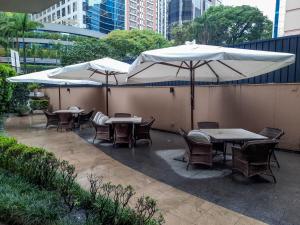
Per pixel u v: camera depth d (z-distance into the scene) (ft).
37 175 11.59
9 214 9.20
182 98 29.07
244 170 14.12
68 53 108.58
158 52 14.67
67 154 19.77
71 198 9.90
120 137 22.16
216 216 10.36
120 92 37.50
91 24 262.67
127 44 144.05
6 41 113.09
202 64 17.99
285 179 14.49
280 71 21.79
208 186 13.50
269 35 138.41
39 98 52.47
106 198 9.68
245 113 23.79
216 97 26.11
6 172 12.85
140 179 14.51
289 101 20.77
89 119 32.71
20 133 28.86
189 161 16.22
